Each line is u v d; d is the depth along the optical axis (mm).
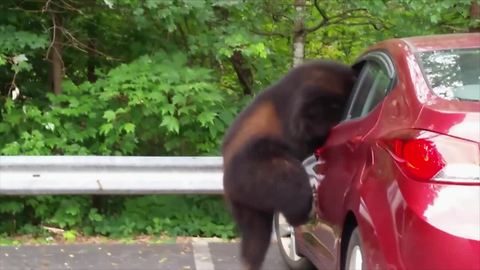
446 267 3514
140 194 7602
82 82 8953
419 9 8484
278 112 5391
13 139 8211
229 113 8312
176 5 8148
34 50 8414
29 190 7254
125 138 8211
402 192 3758
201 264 6688
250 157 5293
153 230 7789
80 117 8328
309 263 6180
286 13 8953
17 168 7250
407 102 4074
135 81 8047
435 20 8289
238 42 8281
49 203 7918
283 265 6703
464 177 3584
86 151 8062
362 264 4176
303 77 5359
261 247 5445
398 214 3766
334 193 4766
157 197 8086
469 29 8906
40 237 7672
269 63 9297
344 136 4816
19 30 8445
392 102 4254
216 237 7797
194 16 8406
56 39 8547
